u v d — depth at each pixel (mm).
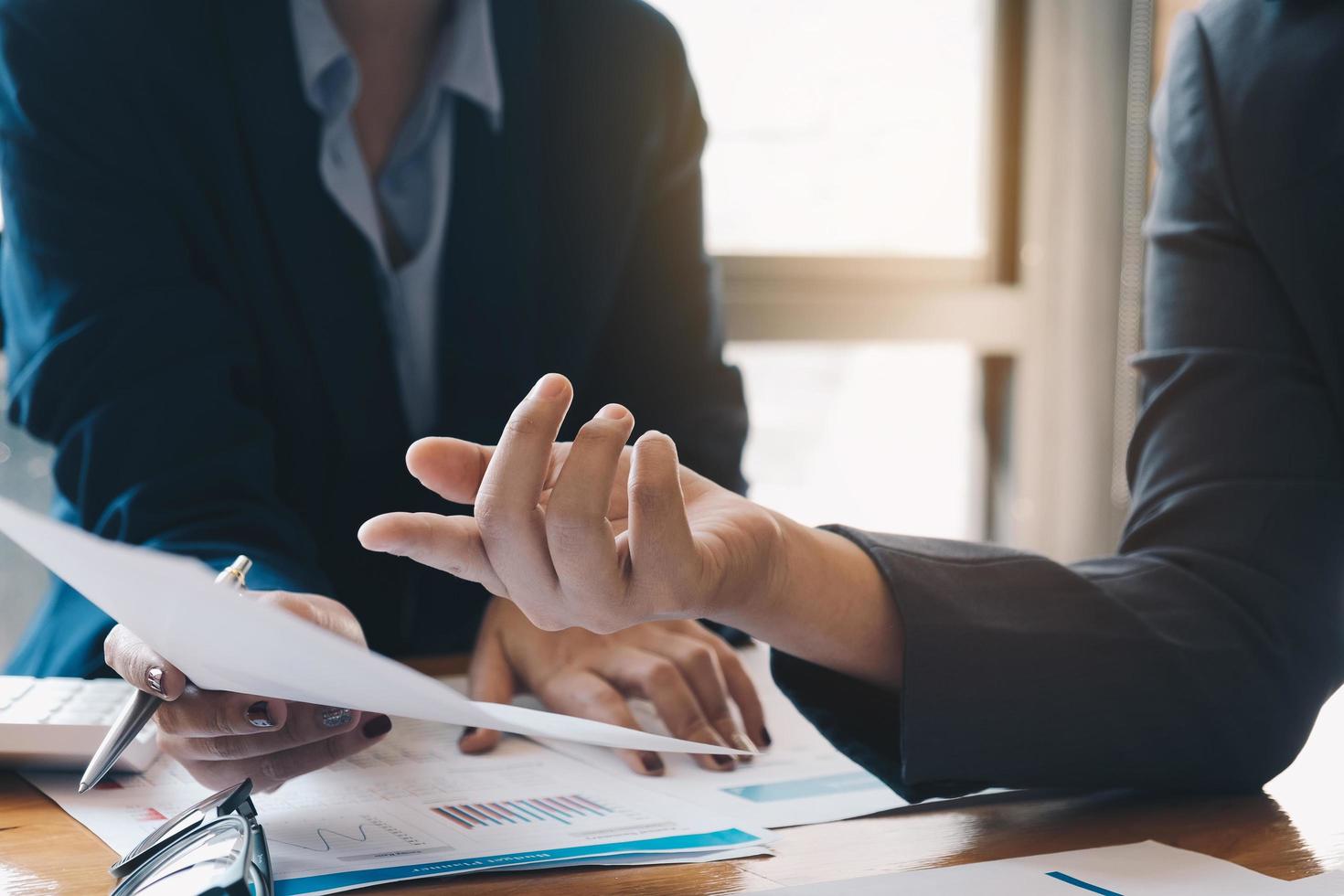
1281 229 610
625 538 423
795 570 475
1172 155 675
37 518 321
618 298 1099
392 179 996
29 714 525
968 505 2289
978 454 2277
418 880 399
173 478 716
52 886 388
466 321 981
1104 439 2266
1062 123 2186
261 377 917
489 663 680
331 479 949
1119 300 2246
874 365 2189
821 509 2201
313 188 914
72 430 755
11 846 428
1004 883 401
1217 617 538
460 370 982
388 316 982
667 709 594
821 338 2082
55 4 841
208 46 885
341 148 939
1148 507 610
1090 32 2176
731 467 1036
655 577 407
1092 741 495
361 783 514
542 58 1026
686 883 403
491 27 974
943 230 2209
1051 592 520
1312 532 566
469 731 601
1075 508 2266
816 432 2176
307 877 394
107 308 783
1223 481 587
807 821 476
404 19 969
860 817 484
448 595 998
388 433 958
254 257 897
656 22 1101
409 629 995
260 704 455
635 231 1094
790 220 2121
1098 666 501
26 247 805
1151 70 2199
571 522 385
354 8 951
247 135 895
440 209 989
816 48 2104
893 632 500
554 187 1027
